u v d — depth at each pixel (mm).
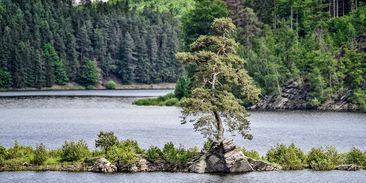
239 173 91125
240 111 95000
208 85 99125
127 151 94250
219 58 97250
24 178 86312
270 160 96062
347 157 96312
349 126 151250
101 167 90875
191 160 93375
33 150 98750
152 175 89000
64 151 95062
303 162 96062
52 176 87625
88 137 128625
